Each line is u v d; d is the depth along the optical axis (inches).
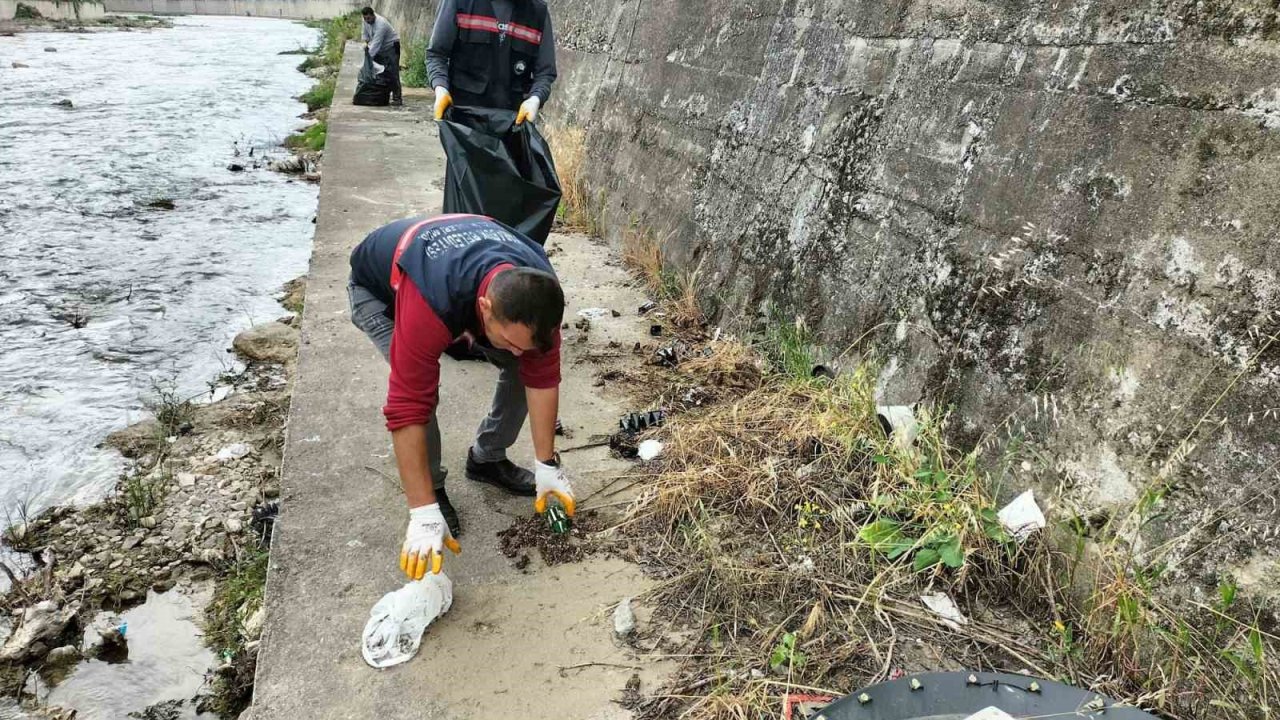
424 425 89.0
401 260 88.0
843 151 156.0
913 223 134.1
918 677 82.0
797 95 176.2
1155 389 92.3
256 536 143.5
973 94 127.4
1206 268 89.1
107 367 205.6
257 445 171.8
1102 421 97.3
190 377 202.4
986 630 96.0
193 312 241.1
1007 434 109.0
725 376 154.3
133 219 323.9
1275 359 81.6
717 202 196.4
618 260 231.0
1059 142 110.2
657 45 260.7
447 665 91.7
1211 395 86.7
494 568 107.3
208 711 110.1
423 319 85.6
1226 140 89.4
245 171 409.4
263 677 89.0
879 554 105.3
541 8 177.3
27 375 199.2
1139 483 92.0
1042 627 96.3
